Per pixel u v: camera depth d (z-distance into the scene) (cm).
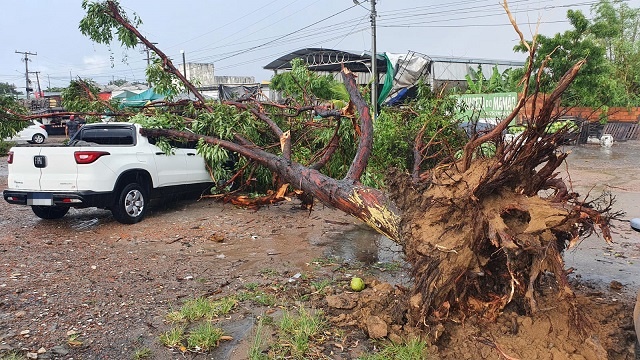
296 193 707
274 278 544
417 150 550
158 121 877
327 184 546
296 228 777
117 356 367
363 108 610
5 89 6456
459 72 2538
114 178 768
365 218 497
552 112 385
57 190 741
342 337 396
